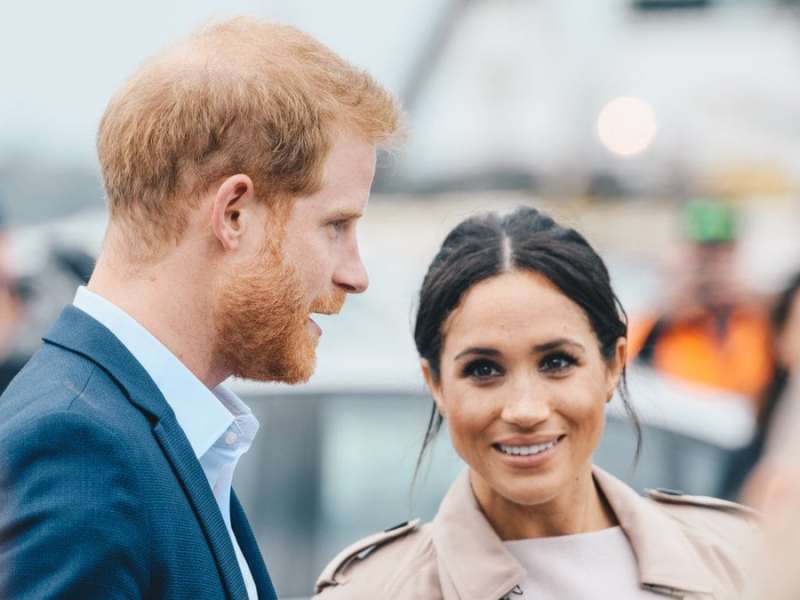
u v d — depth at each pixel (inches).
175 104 104.7
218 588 101.1
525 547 114.5
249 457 203.9
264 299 105.5
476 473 116.3
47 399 98.0
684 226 282.5
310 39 110.3
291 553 197.0
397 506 200.5
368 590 115.6
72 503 93.9
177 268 104.8
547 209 116.8
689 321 249.3
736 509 121.5
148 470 98.3
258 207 105.7
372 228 384.8
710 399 219.1
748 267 278.8
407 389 210.1
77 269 281.4
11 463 95.0
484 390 110.9
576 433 111.4
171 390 104.4
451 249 113.1
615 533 116.1
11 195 418.3
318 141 106.7
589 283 111.1
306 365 108.9
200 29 109.7
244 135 104.8
